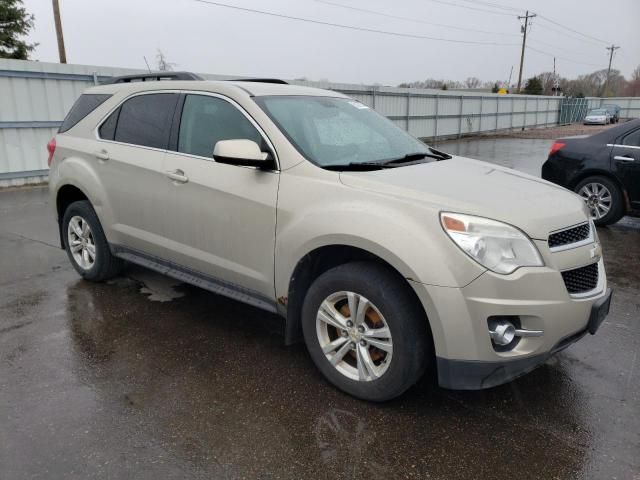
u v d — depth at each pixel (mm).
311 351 3141
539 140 26812
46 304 4375
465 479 2398
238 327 3971
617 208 7082
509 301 2533
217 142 3307
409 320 2697
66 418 2801
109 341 3713
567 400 3037
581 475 2428
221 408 2914
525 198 2902
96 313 4195
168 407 2918
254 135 3365
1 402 2943
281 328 3967
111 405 2928
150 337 3787
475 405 2977
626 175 6918
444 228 2588
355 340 2934
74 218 4816
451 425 2789
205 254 3633
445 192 2812
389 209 2742
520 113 35406
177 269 3961
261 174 3254
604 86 88875
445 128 27141
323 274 2998
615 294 4734
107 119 4441
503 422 2820
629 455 2564
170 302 4441
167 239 3904
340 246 2924
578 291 2801
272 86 3811
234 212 3354
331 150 3344
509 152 19875
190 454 2531
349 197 2887
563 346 2756
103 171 4336
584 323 2789
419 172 3172
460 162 3713
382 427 2760
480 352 2584
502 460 2523
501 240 2570
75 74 11266
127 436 2658
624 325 4062
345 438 2666
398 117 23359
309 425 2768
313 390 3105
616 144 7043
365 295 2799
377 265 2838
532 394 3098
